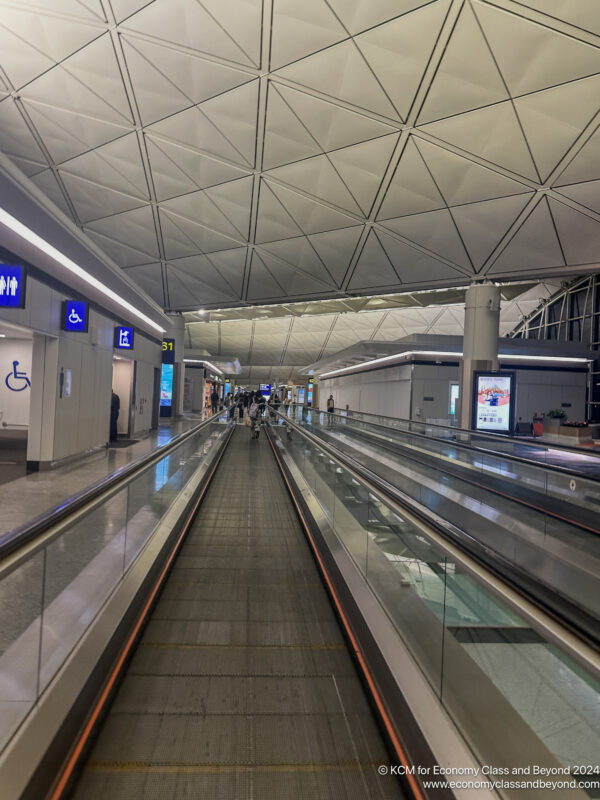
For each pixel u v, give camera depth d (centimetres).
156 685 328
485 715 220
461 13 1192
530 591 197
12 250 887
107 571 381
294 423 1175
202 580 523
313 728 291
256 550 621
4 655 233
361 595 389
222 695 319
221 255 2348
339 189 1811
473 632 271
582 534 710
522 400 2600
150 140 1767
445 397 2528
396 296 3169
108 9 1306
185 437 741
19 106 1698
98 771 252
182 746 271
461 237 1848
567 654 160
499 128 1448
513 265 1892
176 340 3053
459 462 1309
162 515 607
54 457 1078
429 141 1555
